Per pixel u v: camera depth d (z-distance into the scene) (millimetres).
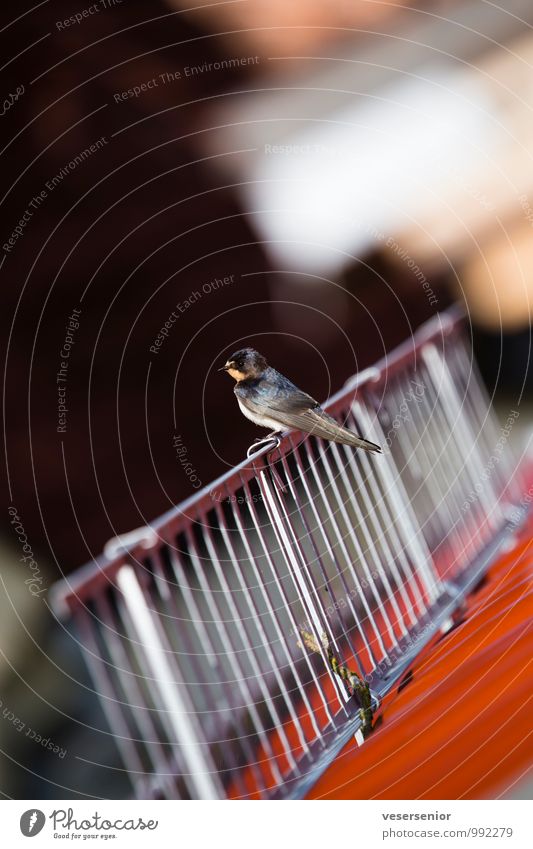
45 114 15414
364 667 7953
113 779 10594
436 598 8664
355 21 19000
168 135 16844
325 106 18266
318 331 18000
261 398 7113
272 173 17812
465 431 10578
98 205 15859
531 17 19172
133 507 15758
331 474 7559
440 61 18906
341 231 18078
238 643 11680
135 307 16234
